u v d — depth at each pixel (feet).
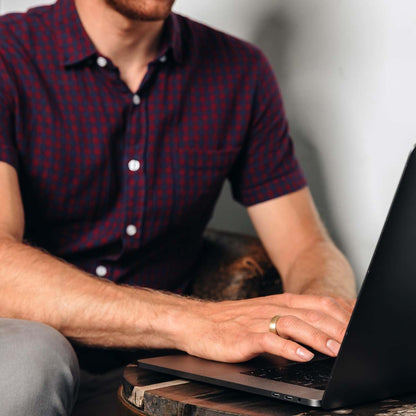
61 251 5.62
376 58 6.17
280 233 6.14
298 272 5.71
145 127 5.56
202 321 3.73
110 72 5.40
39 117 5.33
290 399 2.80
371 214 6.35
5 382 3.03
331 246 5.94
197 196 5.85
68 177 5.43
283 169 6.24
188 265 6.10
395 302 2.76
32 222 5.57
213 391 3.01
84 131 5.42
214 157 5.87
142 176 5.54
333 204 6.63
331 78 6.52
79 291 3.99
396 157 6.11
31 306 3.97
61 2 5.57
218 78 5.94
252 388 2.92
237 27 7.18
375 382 2.90
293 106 6.85
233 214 7.39
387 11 6.06
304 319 3.62
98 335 3.96
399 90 6.04
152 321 3.80
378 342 2.80
